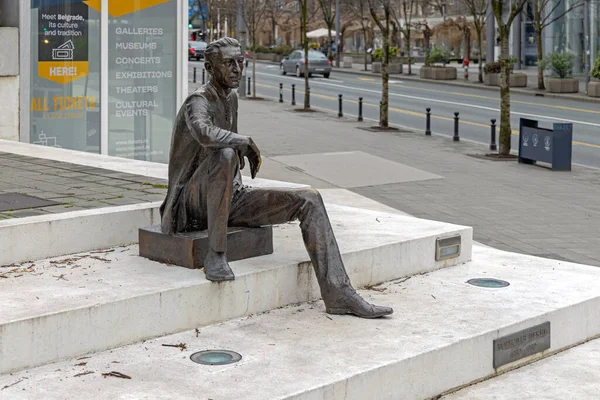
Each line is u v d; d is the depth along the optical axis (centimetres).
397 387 565
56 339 542
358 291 725
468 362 618
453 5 7631
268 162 1891
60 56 1352
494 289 749
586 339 736
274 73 5778
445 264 825
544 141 1908
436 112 3309
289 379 527
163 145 1491
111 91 1414
